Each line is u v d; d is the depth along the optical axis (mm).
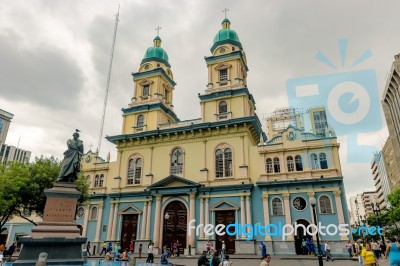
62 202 16969
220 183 31562
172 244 31156
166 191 32750
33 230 15602
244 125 32781
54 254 15297
